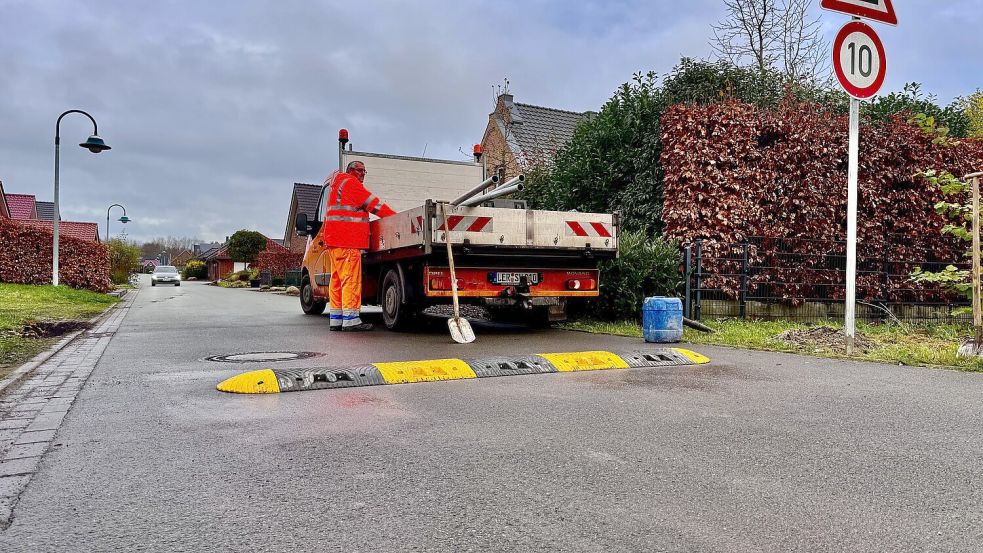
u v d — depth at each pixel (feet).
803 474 9.03
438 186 39.63
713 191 33.27
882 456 9.85
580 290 28.86
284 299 71.31
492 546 6.77
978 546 6.76
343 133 38.22
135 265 151.94
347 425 11.75
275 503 7.98
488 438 10.89
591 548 6.71
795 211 34.91
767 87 44.50
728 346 23.53
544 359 18.29
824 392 14.76
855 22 21.66
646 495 8.23
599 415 12.52
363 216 30.01
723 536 7.01
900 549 6.69
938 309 38.50
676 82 42.27
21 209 156.46
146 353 21.80
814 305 35.40
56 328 31.32
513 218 26.68
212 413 12.69
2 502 8.00
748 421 12.03
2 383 15.85
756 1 48.67
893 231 37.70
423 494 8.27
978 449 10.20
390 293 29.91
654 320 24.43
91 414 12.62
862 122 37.91
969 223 37.78
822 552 6.62
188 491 8.40
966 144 39.29
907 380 16.31
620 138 40.88
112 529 7.22
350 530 7.18
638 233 32.78
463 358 18.44
